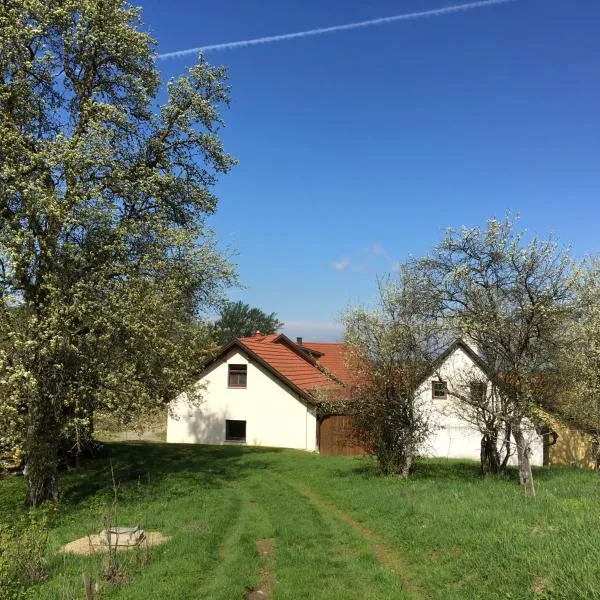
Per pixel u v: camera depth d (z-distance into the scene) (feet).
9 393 43.45
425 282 51.11
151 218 53.67
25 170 44.62
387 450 56.85
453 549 26.61
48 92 54.60
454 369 59.16
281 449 96.27
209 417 107.86
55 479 48.70
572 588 18.29
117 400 46.60
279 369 106.93
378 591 23.89
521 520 28.53
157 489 52.85
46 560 27.66
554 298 44.29
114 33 53.36
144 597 22.31
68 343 43.62
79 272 46.47
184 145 65.00
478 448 90.12
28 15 49.26
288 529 35.40
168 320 52.42
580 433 74.28
